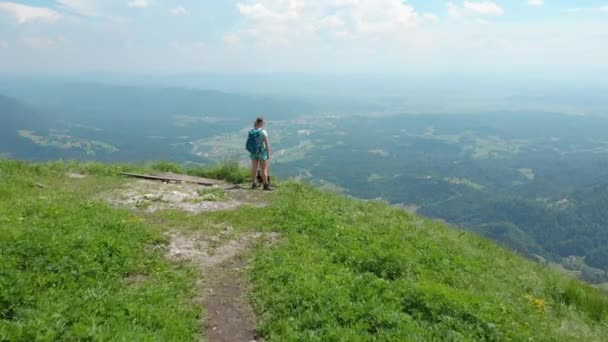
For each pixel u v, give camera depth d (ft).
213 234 40.57
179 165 75.51
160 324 24.23
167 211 46.93
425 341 23.70
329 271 31.99
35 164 64.85
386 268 33.53
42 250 28.78
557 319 33.14
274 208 48.47
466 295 29.22
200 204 50.67
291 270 31.32
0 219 34.35
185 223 43.16
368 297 27.73
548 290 40.75
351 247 36.94
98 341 20.44
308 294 27.66
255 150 59.72
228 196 55.72
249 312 27.68
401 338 23.56
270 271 31.37
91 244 31.68
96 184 58.90
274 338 24.36
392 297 27.96
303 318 25.50
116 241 33.76
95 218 38.60
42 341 19.75
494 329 25.82
